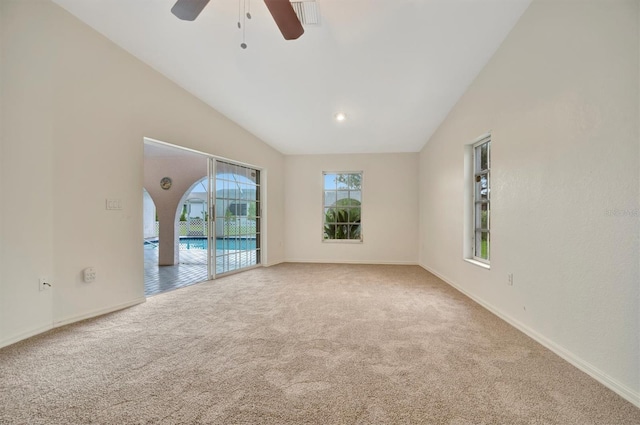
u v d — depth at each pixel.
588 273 1.66
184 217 12.47
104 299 2.61
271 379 1.56
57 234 2.26
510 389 1.49
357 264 5.33
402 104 3.66
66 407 1.32
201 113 3.64
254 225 4.96
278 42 2.64
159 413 1.28
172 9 1.76
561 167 1.86
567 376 1.62
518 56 2.31
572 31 1.77
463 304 2.94
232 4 2.25
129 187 2.81
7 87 1.95
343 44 2.65
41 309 2.16
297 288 3.56
